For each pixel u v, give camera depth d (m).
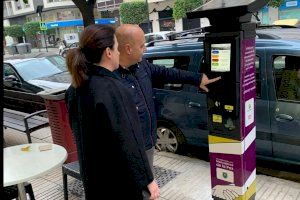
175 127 4.55
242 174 2.63
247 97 2.56
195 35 5.02
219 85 2.53
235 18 2.31
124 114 1.84
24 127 4.86
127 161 1.84
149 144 2.66
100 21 35.78
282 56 3.53
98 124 1.84
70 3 44.03
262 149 3.74
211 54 2.51
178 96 4.36
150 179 1.91
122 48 2.45
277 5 21.11
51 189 3.88
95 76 1.88
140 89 2.58
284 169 4.10
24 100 6.29
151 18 33.59
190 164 4.24
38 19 48.12
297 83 3.45
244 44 2.39
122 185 1.93
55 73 8.54
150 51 4.76
